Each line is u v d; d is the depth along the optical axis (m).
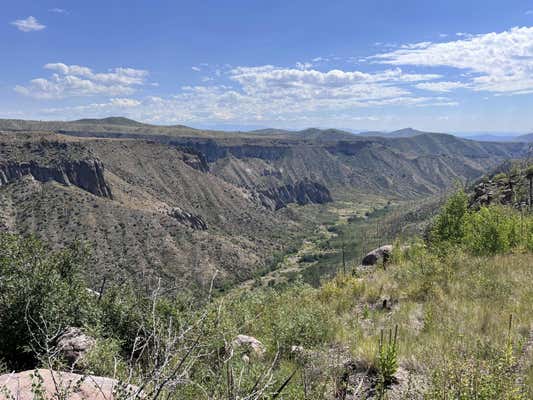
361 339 7.88
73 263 13.96
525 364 5.95
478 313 9.04
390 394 5.46
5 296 10.34
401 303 11.09
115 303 12.12
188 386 3.97
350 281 14.49
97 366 6.04
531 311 8.80
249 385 4.43
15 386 3.73
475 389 4.65
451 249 15.96
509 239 18.58
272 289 13.61
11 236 12.39
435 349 6.83
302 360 6.50
